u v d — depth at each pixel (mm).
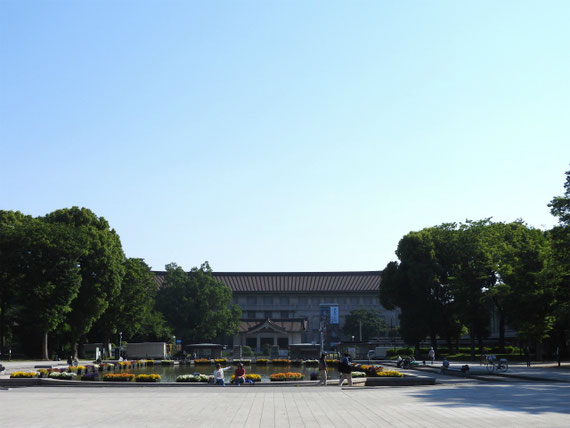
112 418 20594
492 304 83500
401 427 17766
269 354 125875
